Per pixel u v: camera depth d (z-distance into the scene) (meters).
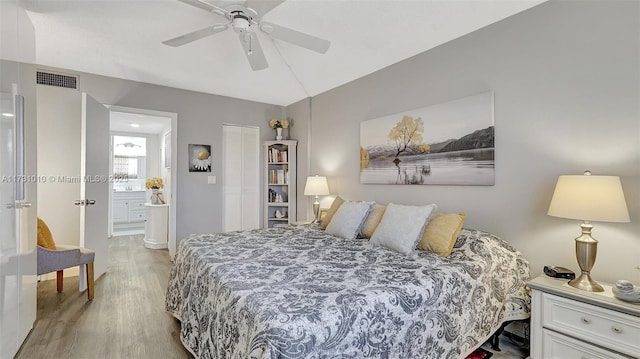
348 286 1.49
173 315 2.32
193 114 4.23
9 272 1.73
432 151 2.78
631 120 1.75
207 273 1.79
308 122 4.51
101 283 3.23
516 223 2.24
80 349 1.99
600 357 1.52
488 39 2.40
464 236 2.21
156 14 2.23
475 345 1.78
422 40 2.66
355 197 3.68
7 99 1.71
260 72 3.47
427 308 1.54
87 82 3.52
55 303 2.70
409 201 3.01
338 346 1.20
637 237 1.72
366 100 3.52
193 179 4.25
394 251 2.20
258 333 1.13
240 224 4.64
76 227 3.52
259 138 4.81
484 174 2.40
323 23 2.36
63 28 2.44
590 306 1.56
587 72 1.91
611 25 1.82
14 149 1.80
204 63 3.20
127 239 5.65
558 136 2.03
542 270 2.10
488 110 2.38
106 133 3.54
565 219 2.00
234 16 1.89
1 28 1.64
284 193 4.93
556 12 2.04
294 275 1.65
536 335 1.79
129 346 2.03
